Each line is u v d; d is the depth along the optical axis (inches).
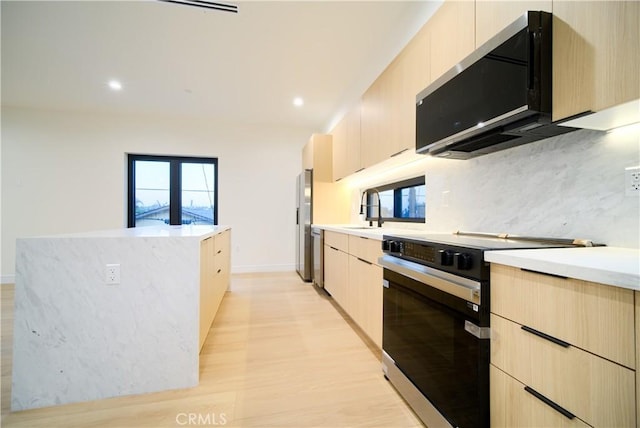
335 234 116.0
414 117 73.3
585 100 36.1
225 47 103.9
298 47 103.9
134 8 84.0
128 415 54.2
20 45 102.3
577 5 37.0
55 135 165.3
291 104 157.1
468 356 41.7
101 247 60.0
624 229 41.2
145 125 176.2
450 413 45.2
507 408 36.4
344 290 103.2
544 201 52.9
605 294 26.4
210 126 185.0
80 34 96.0
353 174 123.9
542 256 33.8
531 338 33.4
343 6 83.8
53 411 55.4
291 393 61.1
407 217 109.1
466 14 56.0
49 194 164.9
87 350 59.1
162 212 185.5
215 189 192.5
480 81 49.2
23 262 56.8
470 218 71.7
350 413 55.0
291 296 134.0
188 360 63.4
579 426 28.1
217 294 99.2
